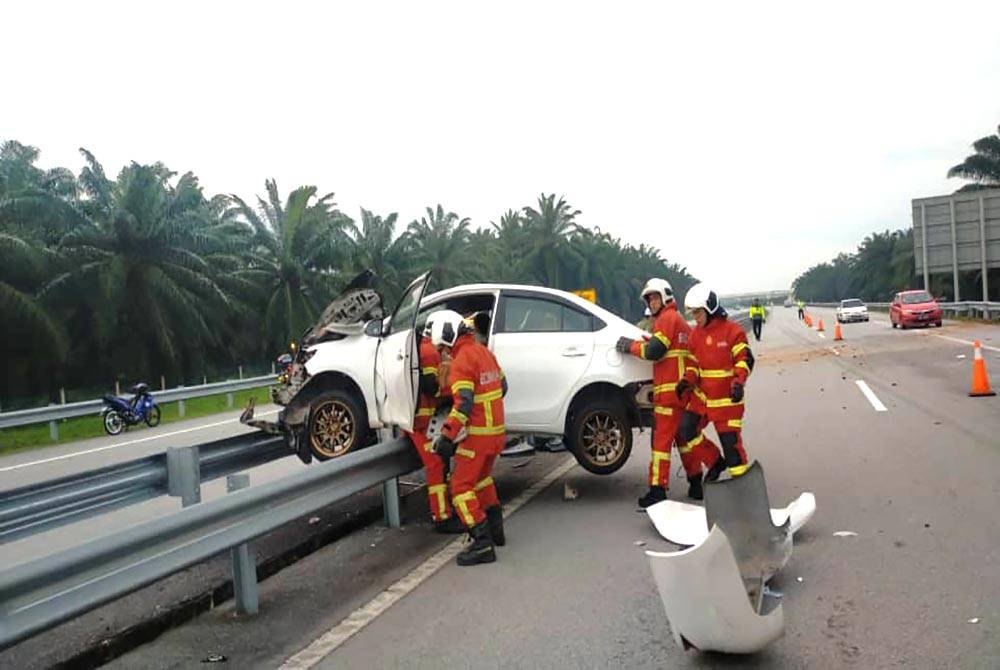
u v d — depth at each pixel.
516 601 5.43
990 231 41.88
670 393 7.57
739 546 5.32
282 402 8.59
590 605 5.29
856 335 36.12
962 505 7.12
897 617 4.82
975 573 5.46
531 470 10.00
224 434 16.66
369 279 8.55
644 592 5.47
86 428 21.23
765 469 9.09
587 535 6.93
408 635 4.97
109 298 28.67
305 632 5.14
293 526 7.64
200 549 4.74
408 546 6.96
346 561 6.62
